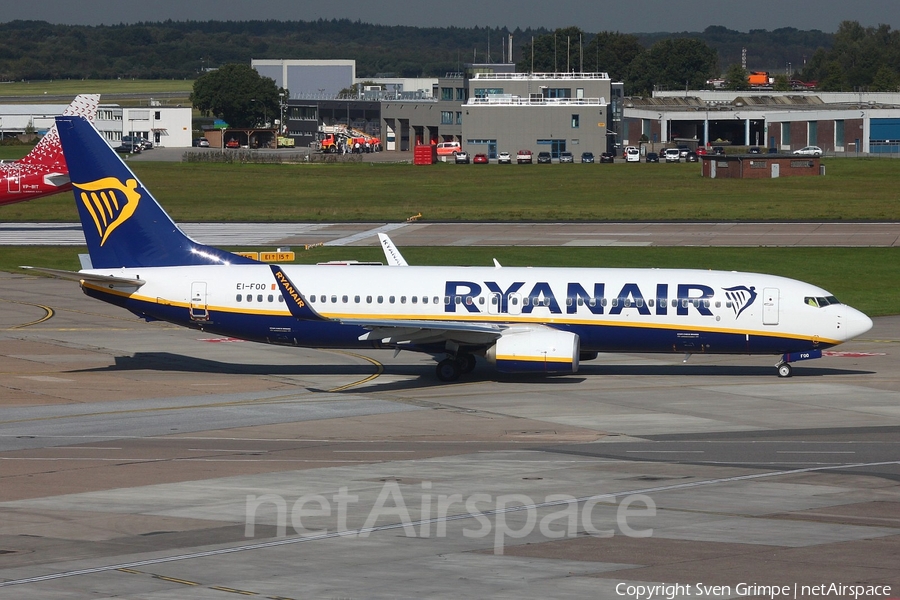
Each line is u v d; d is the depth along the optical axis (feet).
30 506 367.66
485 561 304.91
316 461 442.09
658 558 306.76
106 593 277.64
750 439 491.31
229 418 546.26
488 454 456.45
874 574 290.97
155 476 414.00
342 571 296.51
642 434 504.02
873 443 481.87
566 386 639.76
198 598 274.36
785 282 654.53
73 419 542.16
